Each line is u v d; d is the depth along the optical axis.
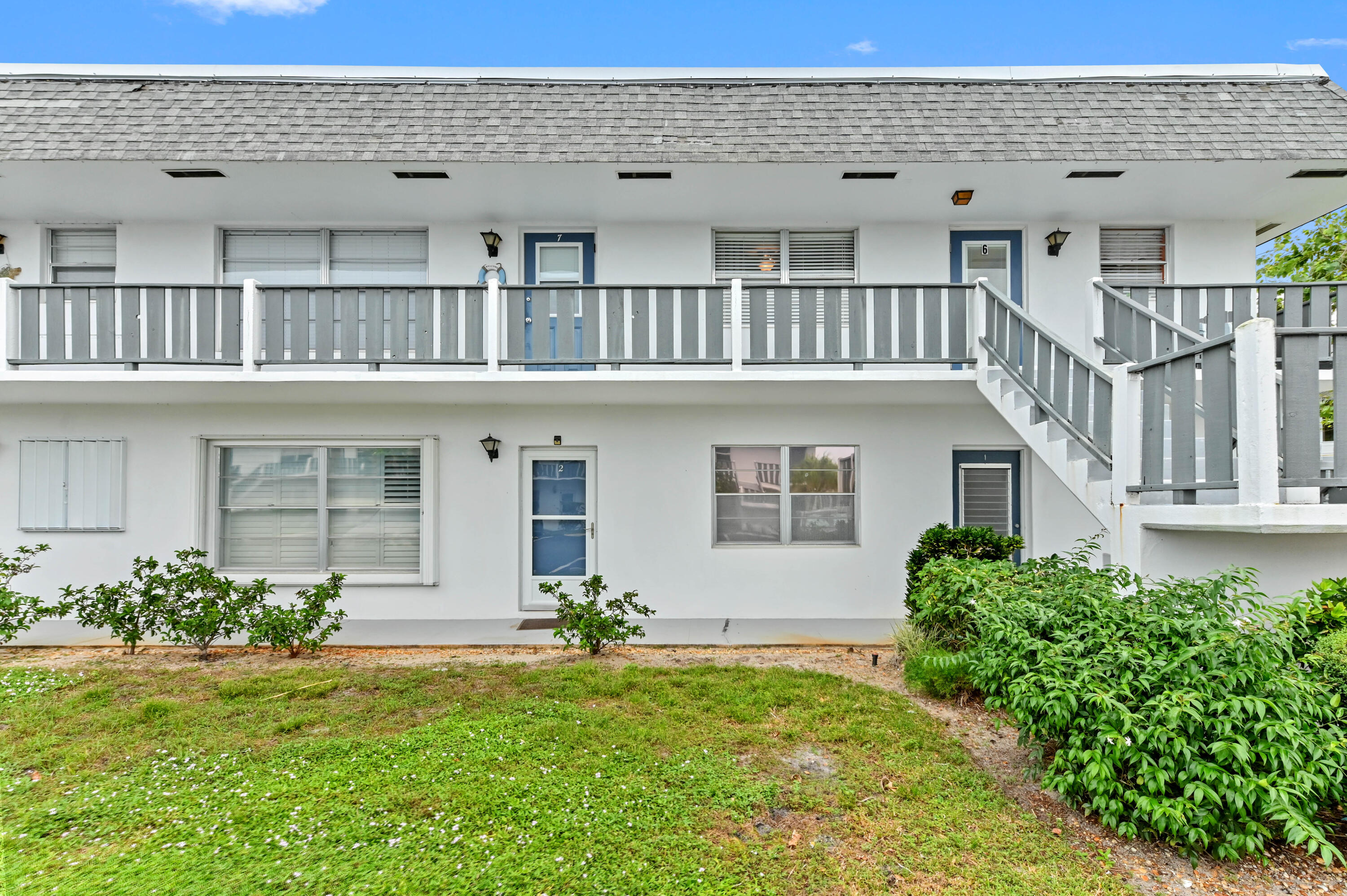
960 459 8.20
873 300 7.04
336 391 7.34
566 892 2.81
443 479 8.12
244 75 7.80
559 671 5.76
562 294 7.16
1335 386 3.68
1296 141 6.94
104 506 7.91
